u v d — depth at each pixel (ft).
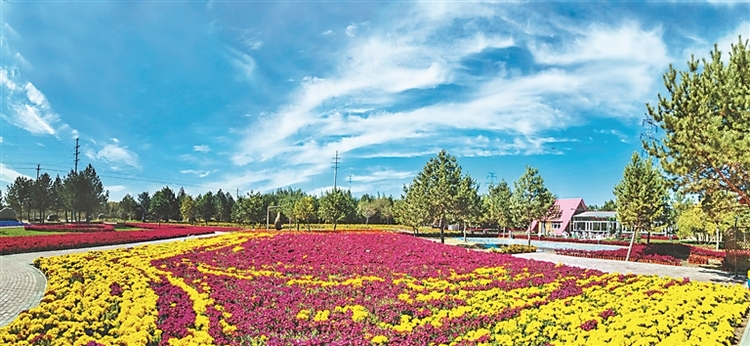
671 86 51.01
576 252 87.61
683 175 49.85
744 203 49.44
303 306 33.09
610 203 251.39
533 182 100.58
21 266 58.13
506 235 164.35
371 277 45.68
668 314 29.86
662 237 168.55
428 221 116.47
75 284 39.73
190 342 23.77
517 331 27.30
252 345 25.16
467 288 40.65
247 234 90.22
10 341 24.50
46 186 193.47
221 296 35.29
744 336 27.45
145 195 266.98
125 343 23.93
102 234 103.09
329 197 157.69
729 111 45.47
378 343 25.11
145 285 38.99
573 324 28.04
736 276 54.44
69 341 25.45
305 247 67.10
